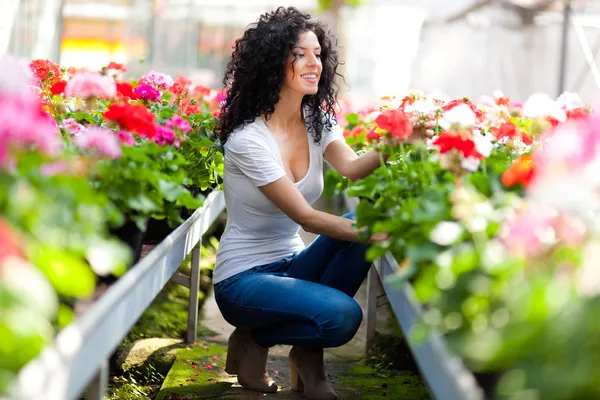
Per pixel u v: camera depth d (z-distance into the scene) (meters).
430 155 3.82
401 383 4.60
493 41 12.81
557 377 1.70
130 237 3.41
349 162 4.28
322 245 4.11
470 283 2.30
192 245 4.34
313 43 4.07
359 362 5.04
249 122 4.09
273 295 3.88
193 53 17.14
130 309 2.81
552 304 1.85
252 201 4.07
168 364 4.83
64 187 2.33
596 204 2.22
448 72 15.13
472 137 3.03
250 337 4.27
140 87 4.85
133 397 4.37
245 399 4.16
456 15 14.05
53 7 9.23
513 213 2.57
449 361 2.13
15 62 2.58
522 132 4.29
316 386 4.08
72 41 13.63
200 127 4.80
